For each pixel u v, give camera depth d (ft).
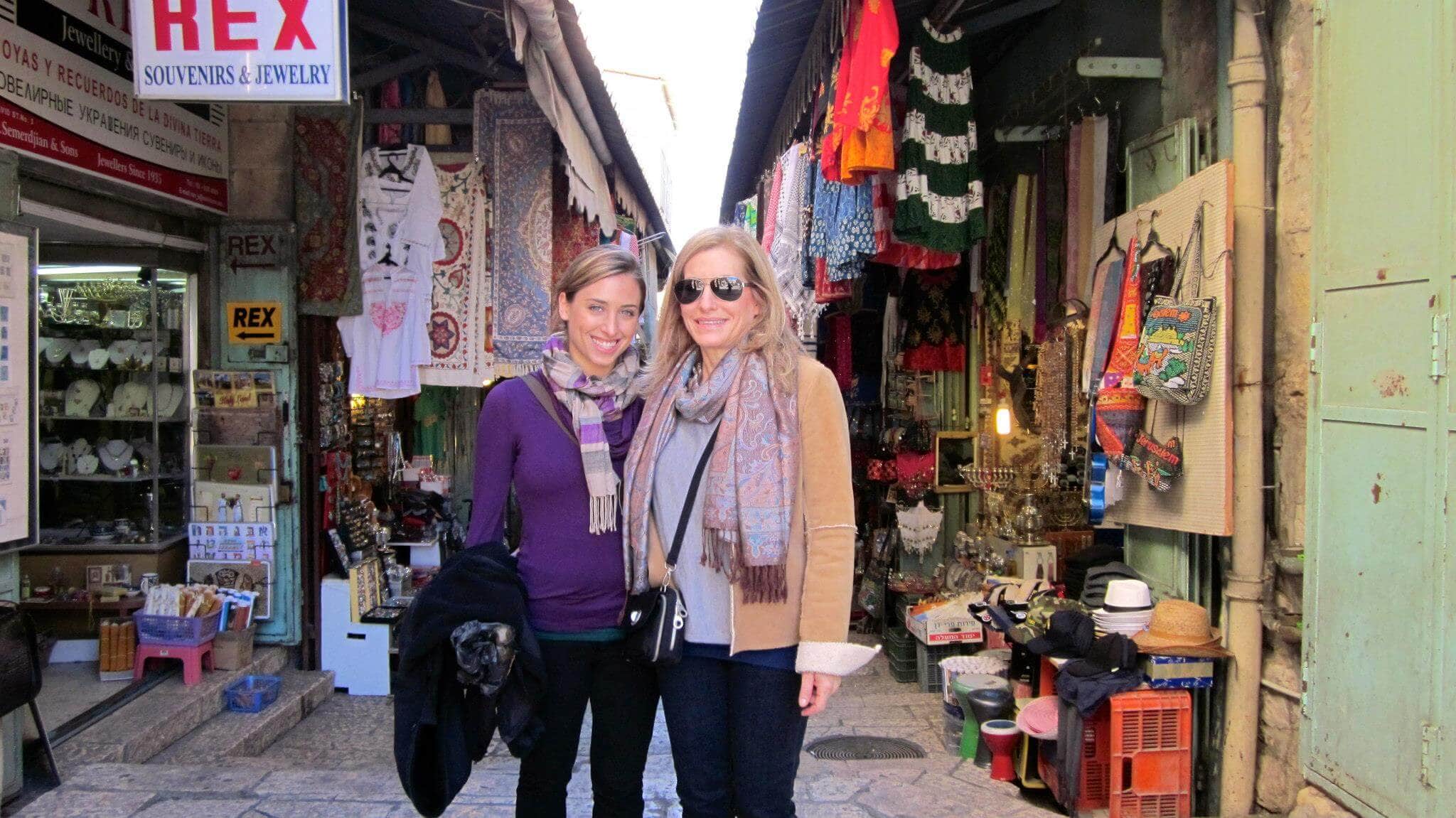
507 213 20.02
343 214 19.26
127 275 17.93
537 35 13.78
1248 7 10.80
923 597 20.94
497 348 20.10
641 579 6.79
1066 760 11.19
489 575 6.91
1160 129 13.46
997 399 19.98
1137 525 13.52
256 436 18.80
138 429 18.24
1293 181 10.64
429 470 27.35
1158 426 12.40
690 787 6.73
